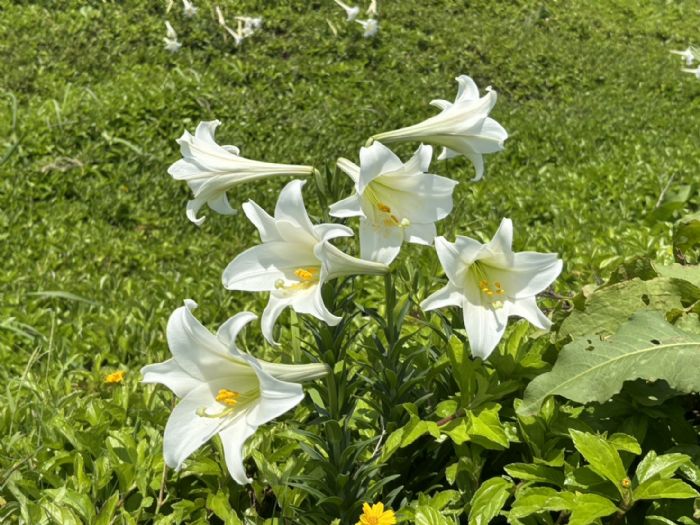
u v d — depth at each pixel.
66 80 3.98
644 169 2.96
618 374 0.91
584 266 1.66
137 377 1.45
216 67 4.21
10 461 1.15
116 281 2.24
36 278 2.20
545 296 1.20
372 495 0.95
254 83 4.10
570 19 5.52
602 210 2.57
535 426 0.97
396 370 1.00
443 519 0.87
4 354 1.77
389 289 0.96
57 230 2.56
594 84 4.61
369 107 3.83
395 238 0.92
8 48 4.12
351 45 4.50
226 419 0.84
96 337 1.83
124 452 1.13
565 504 0.84
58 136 3.13
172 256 2.50
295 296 0.87
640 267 1.11
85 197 2.82
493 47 4.78
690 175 2.73
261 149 3.29
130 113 3.36
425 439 1.05
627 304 1.03
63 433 1.17
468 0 5.48
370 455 1.03
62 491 1.04
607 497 0.88
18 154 3.01
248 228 2.72
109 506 1.02
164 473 1.08
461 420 0.97
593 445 0.86
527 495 0.88
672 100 4.39
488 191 2.85
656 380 0.96
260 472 1.07
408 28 4.94
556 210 2.63
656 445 0.97
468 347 1.03
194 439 0.84
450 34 4.87
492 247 0.90
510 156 3.35
